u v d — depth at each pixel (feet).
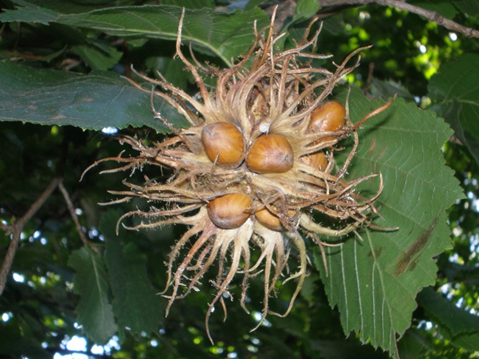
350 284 1.40
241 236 1.23
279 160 1.17
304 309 3.03
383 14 2.76
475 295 2.41
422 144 1.32
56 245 2.64
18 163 2.61
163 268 2.41
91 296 1.84
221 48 1.41
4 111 1.17
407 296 1.32
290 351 2.73
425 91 2.77
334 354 2.36
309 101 1.22
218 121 1.19
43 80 1.29
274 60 1.19
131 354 3.33
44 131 1.82
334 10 1.65
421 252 1.31
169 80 1.71
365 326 1.37
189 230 1.23
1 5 1.64
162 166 1.21
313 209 1.24
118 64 1.90
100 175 2.42
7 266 1.55
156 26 1.37
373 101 1.37
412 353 1.82
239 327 2.84
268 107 1.21
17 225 1.61
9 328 2.24
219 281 1.23
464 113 1.62
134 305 1.83
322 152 1.22
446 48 2.79
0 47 1.67
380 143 1.36
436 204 1.30
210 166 1.19
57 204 2.57
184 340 2.77
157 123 1.20
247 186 1.20
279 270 1.25
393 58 2.83
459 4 1.56
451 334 1.63
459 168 2.66
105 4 1.61
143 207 2.13
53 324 3.60
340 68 1.19
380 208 1.34
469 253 2.93
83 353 2.75
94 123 1.17
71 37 1.64
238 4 1.62
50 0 1.58
